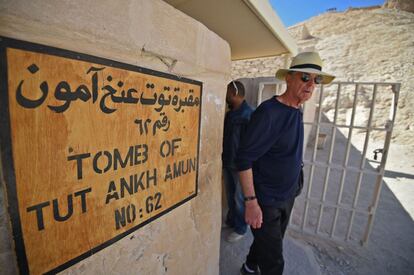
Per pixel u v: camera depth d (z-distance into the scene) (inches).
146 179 29.0
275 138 48.4
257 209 49.3
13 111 16.8
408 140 299.7
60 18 18.6
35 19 17.2
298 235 100.8
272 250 52.7
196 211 41.0
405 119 319.3
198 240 42.7
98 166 23.1
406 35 427.8
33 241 19.0
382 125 326.6
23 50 16.8
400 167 217.5
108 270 25.9
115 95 23.7
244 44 85.5
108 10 22.1
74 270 22.5
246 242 85.7
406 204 138.9
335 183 171.5
